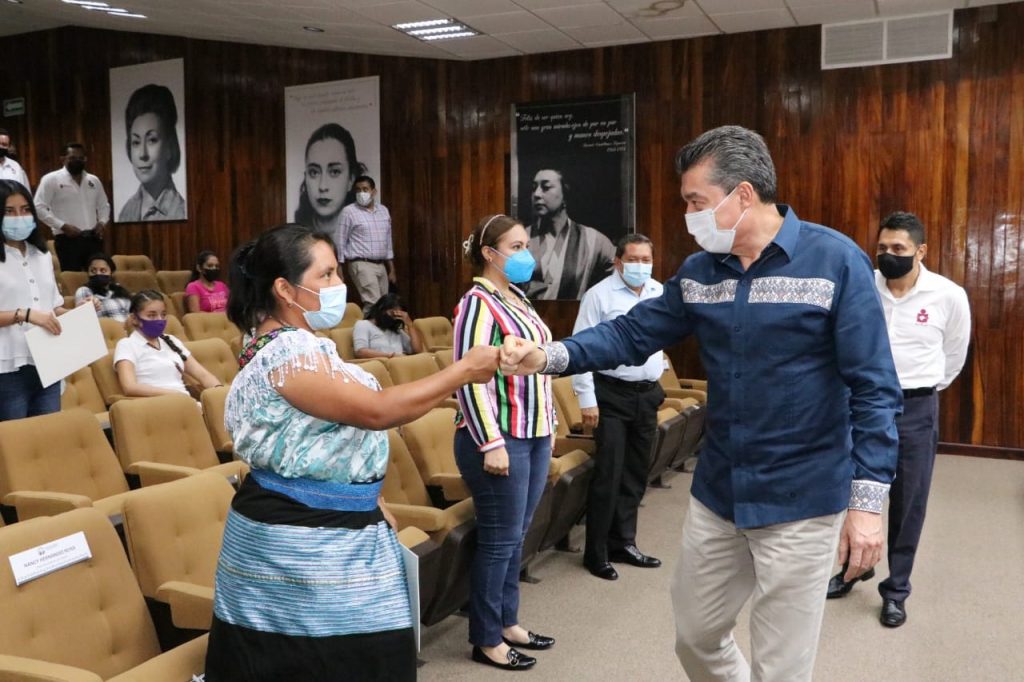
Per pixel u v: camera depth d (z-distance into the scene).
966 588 3.98
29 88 10.30
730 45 7.51
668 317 2.23
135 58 9.80
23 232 3.63
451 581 3.06
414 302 8.91
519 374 2.15
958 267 6.90
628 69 7.90
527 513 3.14
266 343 1.77
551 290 8.26
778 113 7.38
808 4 6.62
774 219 1.98
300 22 7.57
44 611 2.06
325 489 1.74
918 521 3.53
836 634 3.50
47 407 3.84
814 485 1.95
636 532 4.80
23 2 8.49
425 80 8.72
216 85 9.48
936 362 3.46
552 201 8.23
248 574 1.73
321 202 9.17
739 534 2.09
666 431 5.07
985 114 6.76
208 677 1.78
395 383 4.97
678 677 3.09
